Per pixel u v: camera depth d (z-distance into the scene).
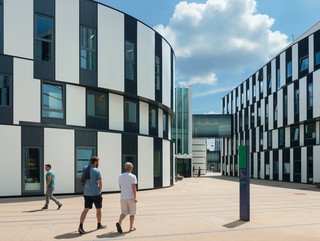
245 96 52.84
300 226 9.77
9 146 16.47
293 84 36.19
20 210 12.41
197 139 58.91
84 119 19.25
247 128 51.50
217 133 58.47
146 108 23.53
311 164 32.72
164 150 24.59
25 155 16.81
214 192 20.77
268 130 43.34
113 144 20.06
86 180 8.83
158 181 23.58
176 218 10.97
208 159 96.88
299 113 34.75
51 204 14.14
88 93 19.58
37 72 17.59
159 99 24.11
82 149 18.66
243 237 8.30
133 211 8.83
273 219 10.96
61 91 18.48
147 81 22.75
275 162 40.81
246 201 10.66
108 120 20.52
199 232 8.82
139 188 21.62
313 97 32.00
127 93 21.12
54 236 8.27
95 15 19.80
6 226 9.48
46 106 17.86
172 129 49.00
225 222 10.30
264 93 44.84
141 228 9.25
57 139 17.75
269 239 8.12
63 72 18.39
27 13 17.47
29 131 16.98
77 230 8.96
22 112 17.08
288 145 37.94
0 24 16.80
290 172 36.81
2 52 16.77
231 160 58.44
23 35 17.30
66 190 17.81
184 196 18.16
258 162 46.59
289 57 37.31
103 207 13.41
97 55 19.75
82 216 8.67
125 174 8.91
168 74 25.86
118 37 20.83
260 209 13.46
